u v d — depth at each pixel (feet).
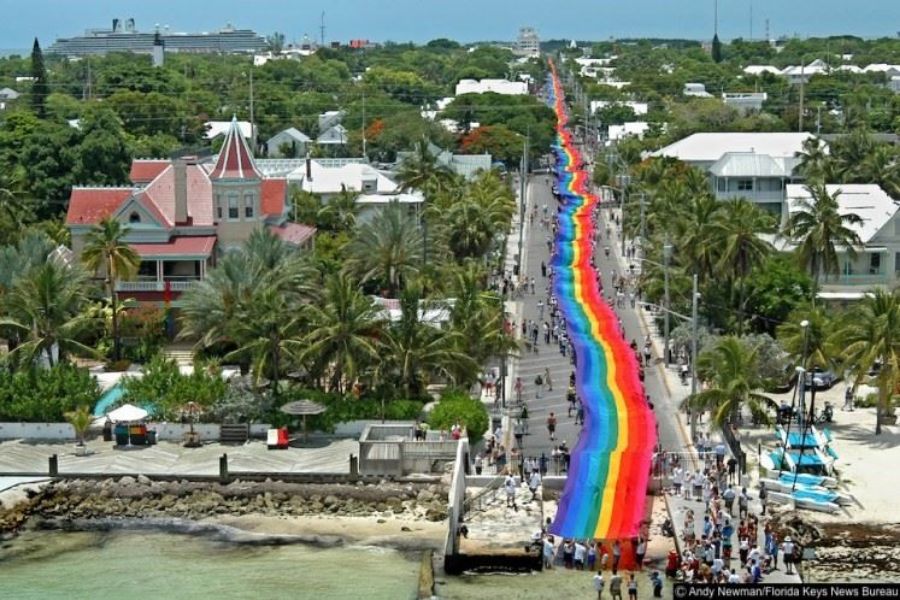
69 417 414.62
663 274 545.03
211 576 323.57
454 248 640.99
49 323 433.48
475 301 441.68
